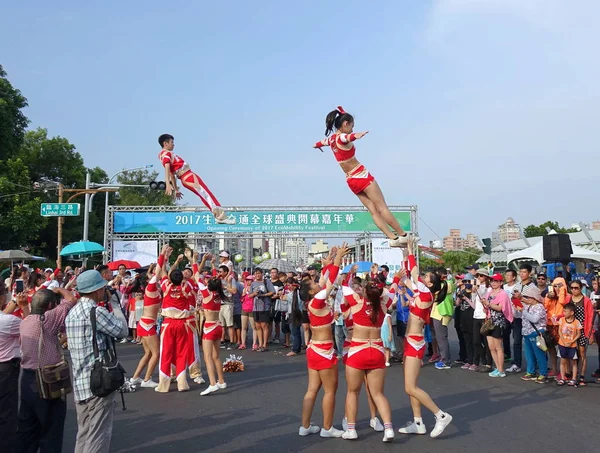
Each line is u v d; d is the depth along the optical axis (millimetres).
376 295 6465
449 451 6008
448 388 9312
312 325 6656
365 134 6051
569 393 8836
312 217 24766
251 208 24594
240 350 14453
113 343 5082
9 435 5613
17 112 28469
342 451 6047
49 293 5625
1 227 27500
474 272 13133
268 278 14891
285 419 7438
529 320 9844
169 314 9352
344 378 10445
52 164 38125
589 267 17672
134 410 7965
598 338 9984
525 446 6145
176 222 24234
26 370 5387
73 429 7066
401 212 24672
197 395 8969
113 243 23781
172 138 7492
